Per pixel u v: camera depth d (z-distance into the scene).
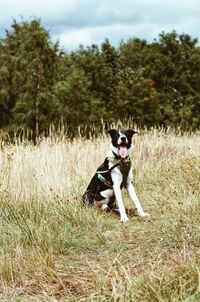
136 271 4.15
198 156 8.48
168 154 9.58
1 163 7.17
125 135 6.54
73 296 3.80
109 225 5.98
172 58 47.72
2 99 35.38
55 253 4.95
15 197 6.39
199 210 5.82
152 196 7.27
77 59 45.50
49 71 34.38
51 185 6.94
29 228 5.25
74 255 4.84
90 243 5.27
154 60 47.59
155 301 3.47
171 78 46.25
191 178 7.41
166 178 7.68
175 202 6.26
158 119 39.38
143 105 39.66
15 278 4.16
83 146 9.41
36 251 4.68
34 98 32.94
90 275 4.20
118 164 6.52
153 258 4.52
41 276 4.17
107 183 6.71
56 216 5.92
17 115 32.88
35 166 7.55
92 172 8.11
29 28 34.31
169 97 43.44
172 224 5.45
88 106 35.41
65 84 34.50
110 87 43.34
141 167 8.80
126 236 5.50
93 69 43.69
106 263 4.59
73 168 8.14
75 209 6.12
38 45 33.81
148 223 5.95
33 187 6.64
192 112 41.69
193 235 5.05
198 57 47.03
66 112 33.16
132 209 6.89
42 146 9.27
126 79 43.66
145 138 10.06
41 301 3.74
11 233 5.24
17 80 34.47
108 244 5.26
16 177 6.91
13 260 4.43
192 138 11.02
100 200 6.88
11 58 36.09
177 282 3.71
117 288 3.71
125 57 48.81
